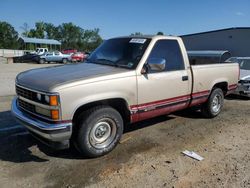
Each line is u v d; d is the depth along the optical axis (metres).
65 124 3.94
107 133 4.55
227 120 6.84
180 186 3.73
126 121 4.87
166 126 6.21
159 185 3.74
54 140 3.95
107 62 5.12
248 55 15.91
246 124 6.54
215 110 6.93
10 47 91.31
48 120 3.95
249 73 10.28
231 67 7.16
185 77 5.61
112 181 3.82
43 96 3.95
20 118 4.29
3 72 19.31
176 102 5.52
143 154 4.68
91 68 4.75
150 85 4.89
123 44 5.27
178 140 5.38
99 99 4.22
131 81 4.60
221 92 6.98
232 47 16.62
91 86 4.12
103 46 5.68
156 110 5.14
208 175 4.03
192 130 5.99
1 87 11.38
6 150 4.72
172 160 4.49
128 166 4.25
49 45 68.06
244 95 9.60
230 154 4.77
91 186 3.70
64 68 4.86
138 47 5.01
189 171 4.14
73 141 4.35
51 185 3.70
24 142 5.05
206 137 5.58
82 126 4.20
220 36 17.19
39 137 4.27
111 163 4.34
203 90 6.22
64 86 3.89
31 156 4.52
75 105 3.99
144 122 6.43
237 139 5.51
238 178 3.96
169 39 5.37
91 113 4.23
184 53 5.65
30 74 4.66
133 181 3.83
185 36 19.19
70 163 4.31
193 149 4.95
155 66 4.84
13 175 3.94
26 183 3.74
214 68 6.49
